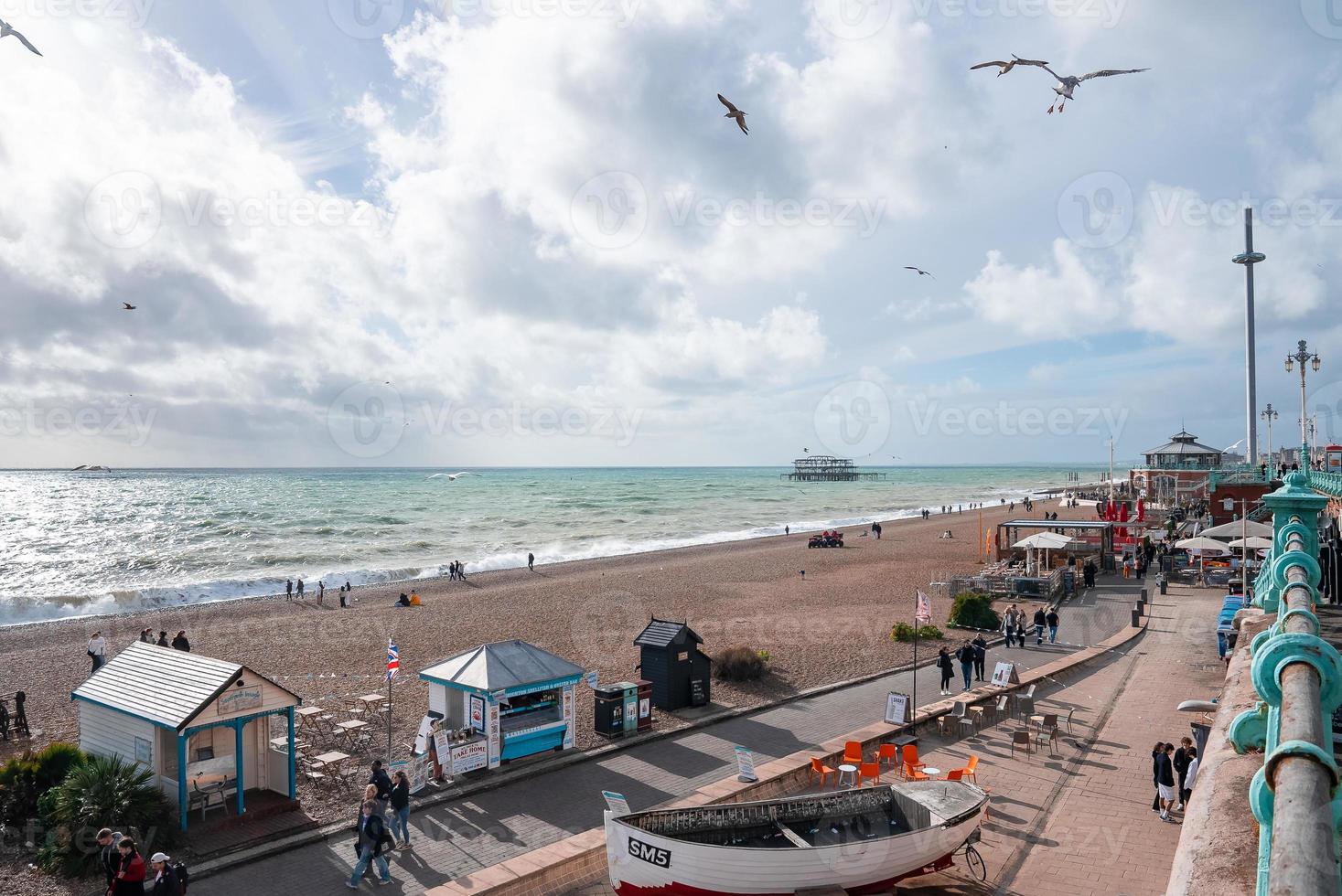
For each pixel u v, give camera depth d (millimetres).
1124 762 18625
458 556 71312
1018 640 31359
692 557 66938
